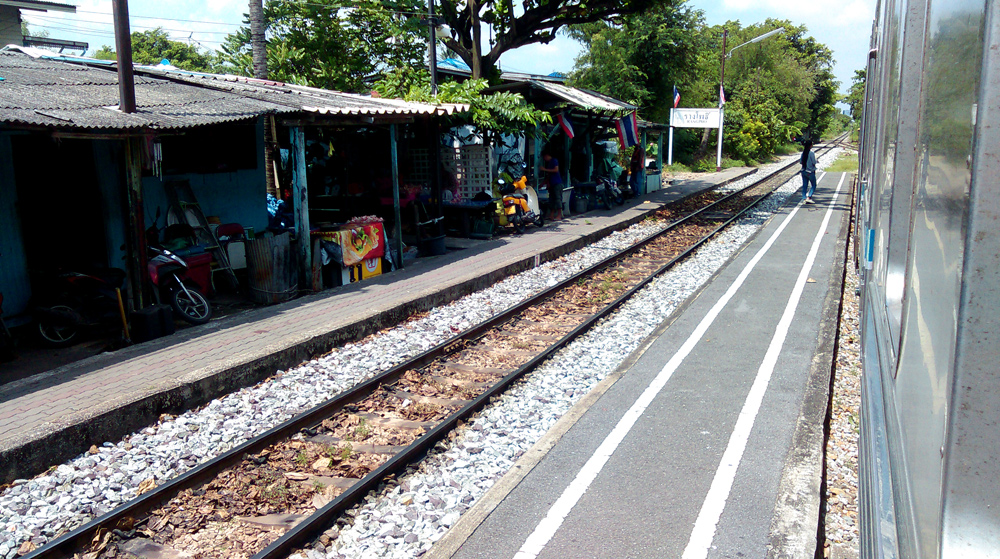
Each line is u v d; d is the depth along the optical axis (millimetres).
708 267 13234
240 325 9023
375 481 5191
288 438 6098
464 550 4262
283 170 15914
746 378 7070
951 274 1433
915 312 1950
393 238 14492
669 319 9422
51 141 9305
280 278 10516
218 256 11125
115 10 8273
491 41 20312
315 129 15109
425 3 18141
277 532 4691
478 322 9742
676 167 41406
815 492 4785
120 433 6047
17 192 9023
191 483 5262
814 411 6195
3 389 6828
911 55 2727
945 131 1656
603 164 24578
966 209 1275
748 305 10047
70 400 6469
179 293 9406
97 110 8336
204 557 4414
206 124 8852
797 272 12344
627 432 5875
